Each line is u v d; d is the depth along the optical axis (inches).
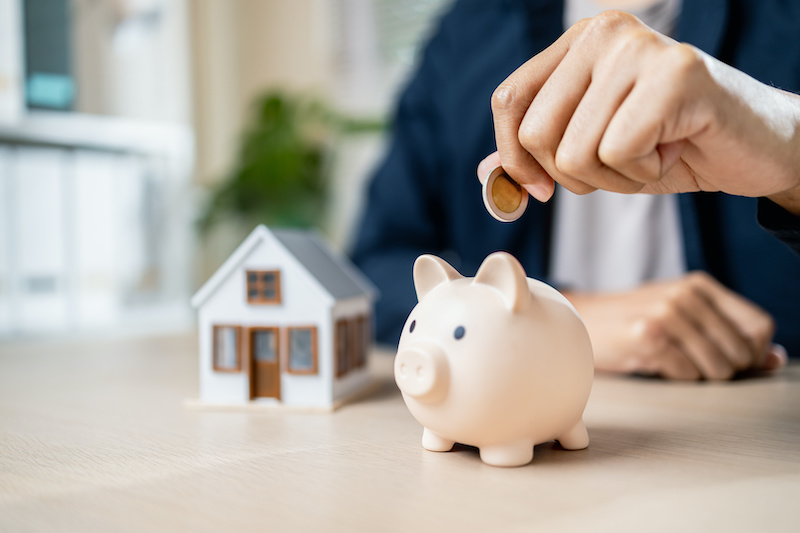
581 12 45.3
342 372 25.2
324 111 85.4
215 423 21.6
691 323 29.0
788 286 37.8
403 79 85.9
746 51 37.2
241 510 13.0
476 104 46.9
